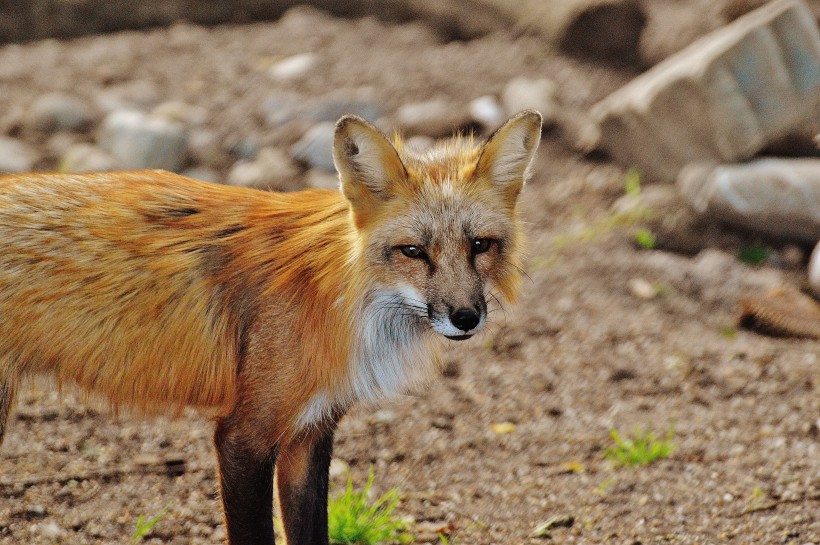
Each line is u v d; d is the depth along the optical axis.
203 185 8.05
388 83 19.06
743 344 12.70
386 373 7.84
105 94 18.25
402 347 7.91
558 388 11.74
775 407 11.12
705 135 15.64
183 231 7.64
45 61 19.80
